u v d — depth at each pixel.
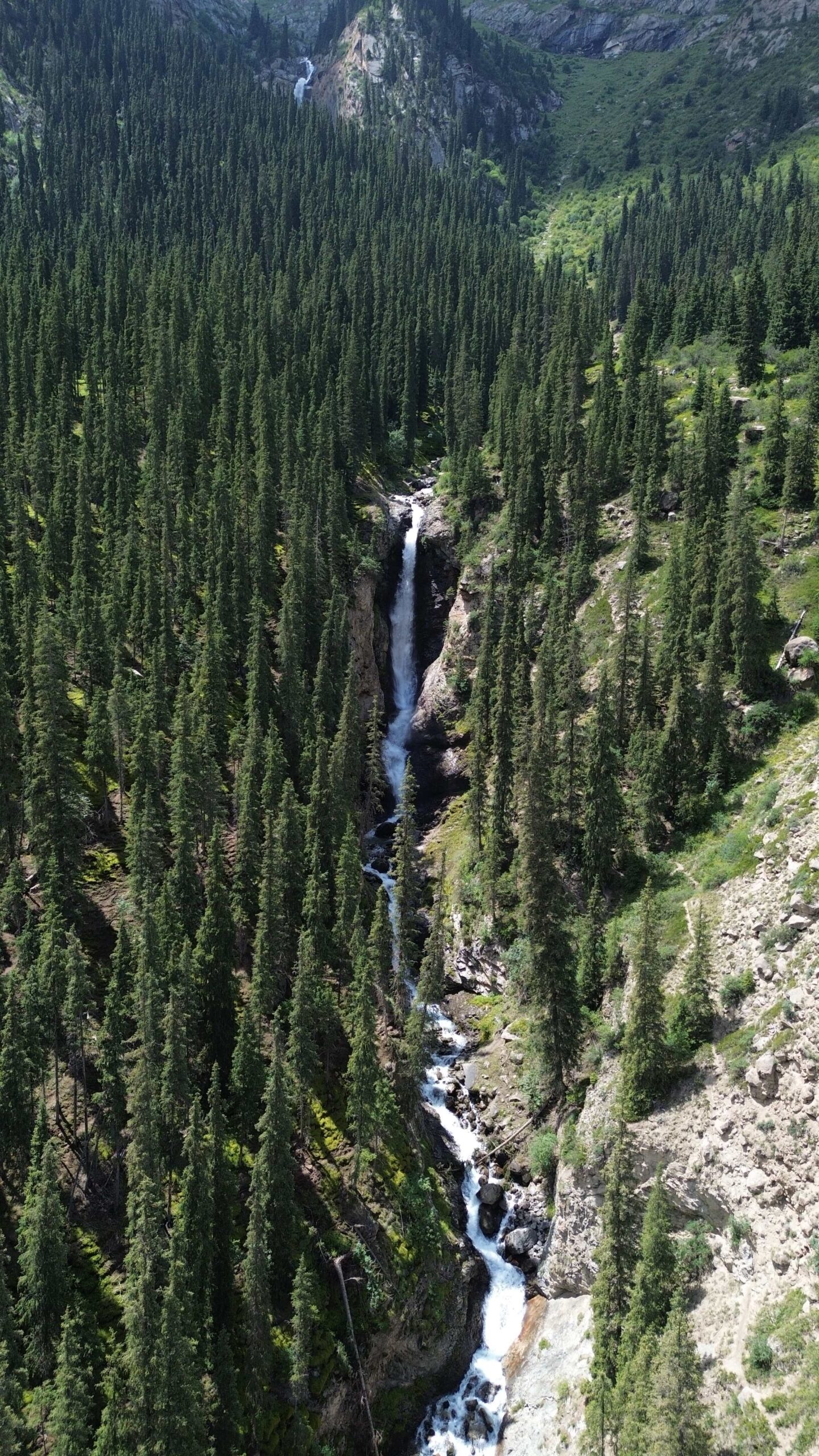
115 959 64.12
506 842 86.12
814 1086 49.41
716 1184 52.28
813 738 73.25
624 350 139.12
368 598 120.00
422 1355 59.25
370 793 99.62
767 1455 42.66
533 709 86.12
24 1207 54.12
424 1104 72.69
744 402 114.69
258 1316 51.62
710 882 66.00
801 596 85.12
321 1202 60.72
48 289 148.38
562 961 66.00
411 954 82.31
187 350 135.88
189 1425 46.12
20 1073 55.72
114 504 109.19
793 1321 45.72
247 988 71.50
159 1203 52.56
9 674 83.81
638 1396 45.31
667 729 77.19
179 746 77.06
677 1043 58.22
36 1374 49.72
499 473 129.62
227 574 101.69
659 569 99.12
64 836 71.50
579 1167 59.94
